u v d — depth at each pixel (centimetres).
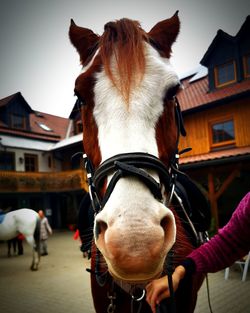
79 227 232
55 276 694
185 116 1302
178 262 165
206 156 1132
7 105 2131
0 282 657
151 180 112
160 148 139
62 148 2105
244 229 144
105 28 158
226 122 1170
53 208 2302
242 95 1053
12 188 1925
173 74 150
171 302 125
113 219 102
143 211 103
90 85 147
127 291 161
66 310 462
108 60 143
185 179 247
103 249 110
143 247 97
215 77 1232
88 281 633
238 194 1295
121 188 112
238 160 875
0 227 811
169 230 111
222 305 437
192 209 242
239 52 1152
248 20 1101
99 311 196
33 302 507
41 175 2081
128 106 132
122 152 126
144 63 140
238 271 635
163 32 183
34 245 798
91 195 163
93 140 146
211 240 153
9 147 2000
